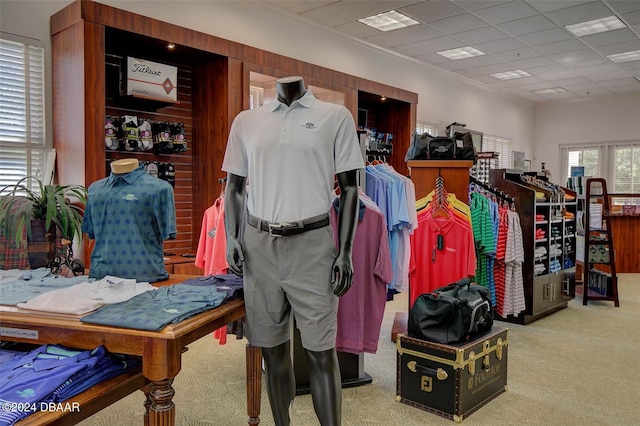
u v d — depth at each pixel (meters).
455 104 9.41
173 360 1.41
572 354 3.63
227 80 4.54
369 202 2.78
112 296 1.67
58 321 1.46
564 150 11.85
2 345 1.81
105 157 3.83
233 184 1.94
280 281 1.75
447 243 3.42
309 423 2.44
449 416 2.49
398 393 2.71
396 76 7.93
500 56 7.92
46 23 3.92
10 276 2.03
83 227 2.28
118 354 1.57
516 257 4.21
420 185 3.55
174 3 4.86
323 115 1.79
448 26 6.44
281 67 5.07
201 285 1.95
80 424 2.41
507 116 11.16
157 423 1.38
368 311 2.73
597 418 2.55
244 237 1.84
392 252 3.36
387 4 5.66
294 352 2.79
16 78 3.78
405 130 7.22
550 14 5.98
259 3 5.62
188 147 4.84
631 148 10.82
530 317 4.54
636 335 4.18
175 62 4.71
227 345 3.73
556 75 9.21
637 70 8.84
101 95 3.64
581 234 6.05
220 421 2.47
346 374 2.94
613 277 5.36
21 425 1.15
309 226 1.72
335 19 6.20
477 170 6.95
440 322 2.61
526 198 4.50
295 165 1.73
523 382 3.04
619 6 5.72
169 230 2.23
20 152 3.82
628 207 8.18
